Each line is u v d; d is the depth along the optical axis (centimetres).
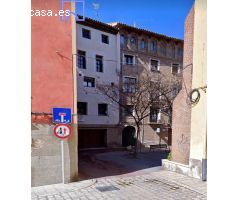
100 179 1028
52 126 915
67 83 951
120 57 2592
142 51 2736
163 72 2864
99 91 2452
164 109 2720
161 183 945
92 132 2480
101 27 2484
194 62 1055
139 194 805
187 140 1112
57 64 938
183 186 891
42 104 902
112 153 2111
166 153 2105
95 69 2439
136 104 2209
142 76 2600
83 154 2033
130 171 1222
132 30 2670
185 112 1134
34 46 905
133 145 2652
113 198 766
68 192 824
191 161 1041
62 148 922
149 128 2712
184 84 1152
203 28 1012
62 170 925
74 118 960
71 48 966
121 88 2552
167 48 2934
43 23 927
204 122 973
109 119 2514
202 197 766
